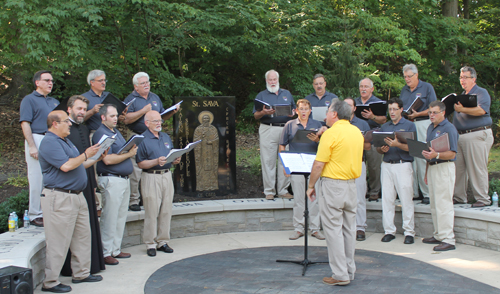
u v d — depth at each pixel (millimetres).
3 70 10133
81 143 4805
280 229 7051
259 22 11172
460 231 6137
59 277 4844
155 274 4891
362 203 6383
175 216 6555
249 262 5305
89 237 4680
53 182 4301
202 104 7414
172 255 5680
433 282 4512
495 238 5734
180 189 7438
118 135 5328
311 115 7125
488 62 15852
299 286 4449
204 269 5047
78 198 4465
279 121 7059
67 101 4980
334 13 13297
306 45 12508
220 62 14336
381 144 5957
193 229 6699
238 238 6547
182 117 7371
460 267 5078
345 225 4539
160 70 11203
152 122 5516
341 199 4355
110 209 5219
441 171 5773
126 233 6113
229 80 15656
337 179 4379
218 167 7504
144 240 5695
